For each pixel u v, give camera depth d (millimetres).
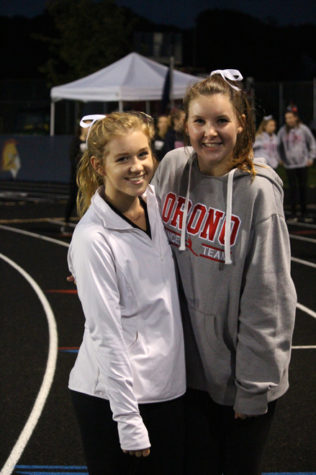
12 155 23750
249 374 2357
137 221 2447
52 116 22812
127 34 30453
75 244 2357
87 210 2479
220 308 2406
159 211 2555
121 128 2316
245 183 2357
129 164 2322
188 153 2545
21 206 16281
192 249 2447
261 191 2338
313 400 4715
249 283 2336
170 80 17703
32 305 7223
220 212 2393
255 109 2477
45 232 12180
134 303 2377
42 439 4156
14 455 3951
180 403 2486
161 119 10820
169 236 2518
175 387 2439
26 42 48406
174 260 2521
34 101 27281
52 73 30078
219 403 2502
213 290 2408
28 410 4570
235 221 2355
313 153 13094
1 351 5758
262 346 2338
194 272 2447
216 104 2354
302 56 50375
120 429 2291
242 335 2371
